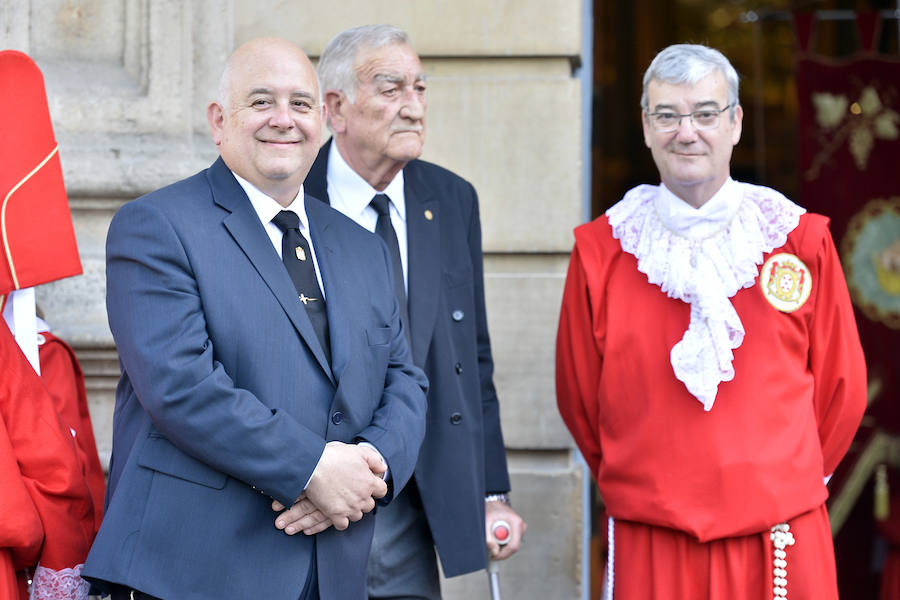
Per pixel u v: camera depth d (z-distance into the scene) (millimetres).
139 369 3184
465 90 4965
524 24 4938
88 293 4727
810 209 6469
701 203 3965
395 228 4113
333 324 3424
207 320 3248
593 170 8352
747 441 3787
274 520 3264
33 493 3455
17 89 3686
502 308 4973
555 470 4973
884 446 6367
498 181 4965
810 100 6480
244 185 3445
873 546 6488
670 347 3885
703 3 8422
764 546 3811
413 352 3967
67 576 3494
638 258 3994
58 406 3830
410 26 4949
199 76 4879
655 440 3852
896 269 6367
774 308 3898
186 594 3170
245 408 3148
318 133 3449
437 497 3984
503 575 4961
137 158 4773
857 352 3992
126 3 4918
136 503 3223
